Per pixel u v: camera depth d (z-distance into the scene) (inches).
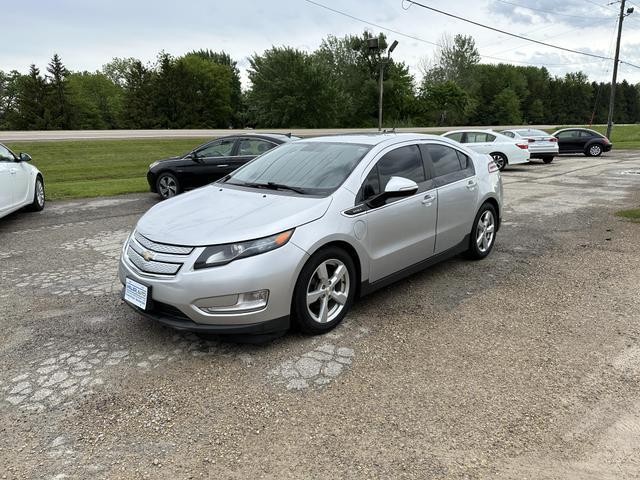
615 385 115.5
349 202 147.2
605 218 312.7
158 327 150.6
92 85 3378.4
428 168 183.2
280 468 89.7
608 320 152.3
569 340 138.9
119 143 1017.5
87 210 363.9
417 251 174.2
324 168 161.2
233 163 398.3
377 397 111.7
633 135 1620.3
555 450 93.6
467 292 178.4
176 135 1338.6
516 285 185.6
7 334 147.8
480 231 215.8
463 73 3230.8
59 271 211.3
